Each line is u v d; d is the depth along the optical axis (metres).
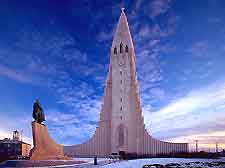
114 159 73.31
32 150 48.38
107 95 113.12
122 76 111.56
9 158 53.12
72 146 108.06
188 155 88.88
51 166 44.69
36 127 49.16
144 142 105.19
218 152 92.44
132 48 115.38
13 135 85.62
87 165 48.19
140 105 109.25
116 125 107.81
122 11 120.06
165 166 47.88
